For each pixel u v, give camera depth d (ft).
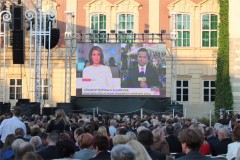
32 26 181.78
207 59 240.32
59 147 46.80
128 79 205.46
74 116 131.95
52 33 175.22
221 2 228.63
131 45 205.98
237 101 223.92
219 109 214.07
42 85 232.32
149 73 205.36
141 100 201.77
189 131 44.98
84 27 242.17
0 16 188.55
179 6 241.96
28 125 91.45
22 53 157.48
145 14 242.78
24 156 36.83
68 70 235.40
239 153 52.21
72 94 234.58
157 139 57.52
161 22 241.76
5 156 58.70
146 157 43.80
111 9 243.19
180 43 241.55
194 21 241.96
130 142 44.32
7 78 239.71
